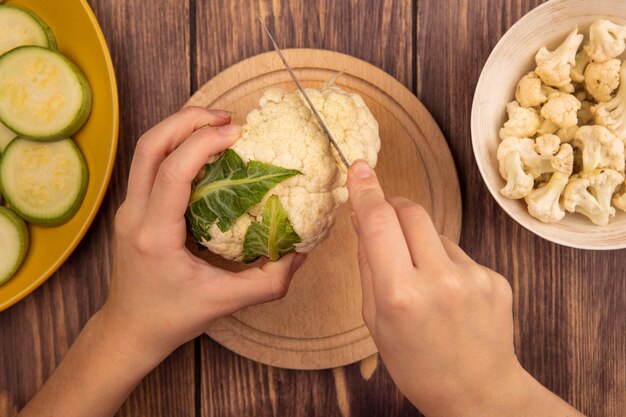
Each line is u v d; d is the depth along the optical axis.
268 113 0.50
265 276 0.51
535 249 0.59
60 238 0.59
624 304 0.59
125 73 0.59
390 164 0.58
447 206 0.57
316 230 0.51
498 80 0.54
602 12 0.53
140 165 0.51
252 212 0.50
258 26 0.59
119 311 0.52
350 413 0.59
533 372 0.59
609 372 0.59
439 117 0.59
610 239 0.53
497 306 0.46
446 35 0.59
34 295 0.60
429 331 0.44
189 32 0.59
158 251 0.49
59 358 0.60
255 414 0.59
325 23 0.59
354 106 0.52
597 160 0.52
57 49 0.60
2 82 0.57
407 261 0.43
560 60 0.53
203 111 0.52
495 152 0.55
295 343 0.58
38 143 0.58
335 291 0.58
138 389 0.60
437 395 0.47
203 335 0.59
